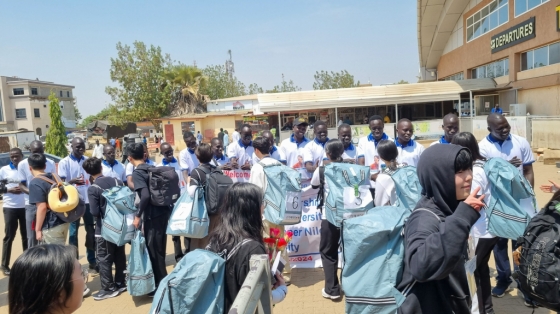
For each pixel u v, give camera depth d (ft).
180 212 14.85
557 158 45.93
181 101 125.80
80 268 5.77
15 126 189.06
